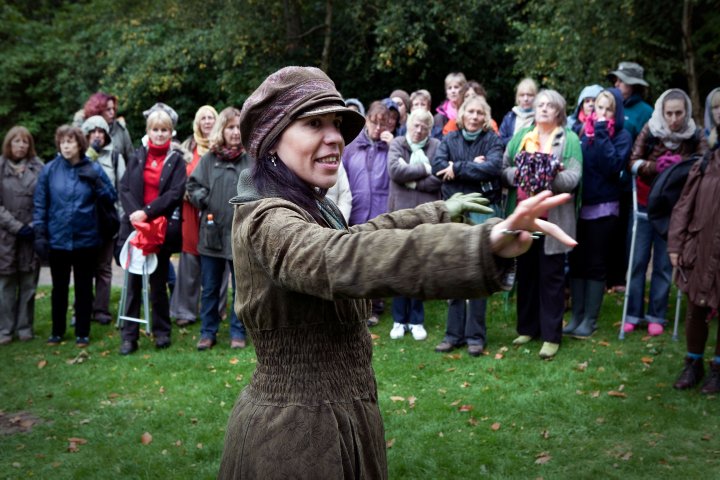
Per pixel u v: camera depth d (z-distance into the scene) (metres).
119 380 5.33
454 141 5.68
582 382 4.91
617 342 5.71
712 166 4.54
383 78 15.02
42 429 4.50
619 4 9.30
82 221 6.09
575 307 5.95
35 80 17.17
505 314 6.55
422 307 6.11
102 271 6.92
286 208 1.59
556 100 5.36
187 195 6.11
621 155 5.59
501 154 5.59
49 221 6.11
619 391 4.73
